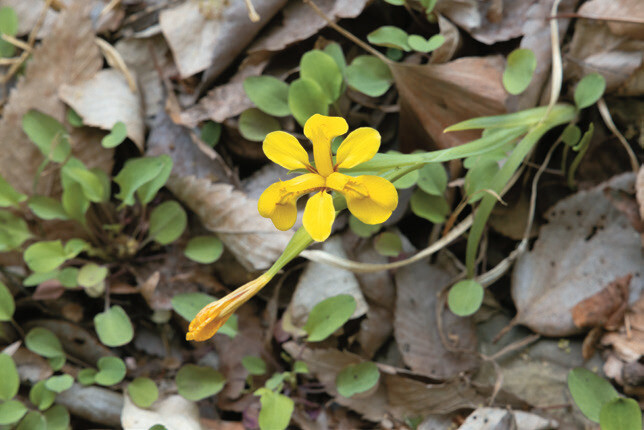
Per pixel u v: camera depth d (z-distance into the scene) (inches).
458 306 16.5
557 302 16.7
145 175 16.9
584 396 16.1
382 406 16.7
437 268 17.0
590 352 16.6
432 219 16.8
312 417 16.8
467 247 16.6
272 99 16.9
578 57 16.8
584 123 17.1
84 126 17.6
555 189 17.2
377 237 17.0
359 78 16.9
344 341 17.0
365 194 14.6
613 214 16.7
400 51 17.3
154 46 17.9
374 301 17.1
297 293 17.0
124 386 16.9
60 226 17.5
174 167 17.4
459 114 16.8
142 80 17.9
